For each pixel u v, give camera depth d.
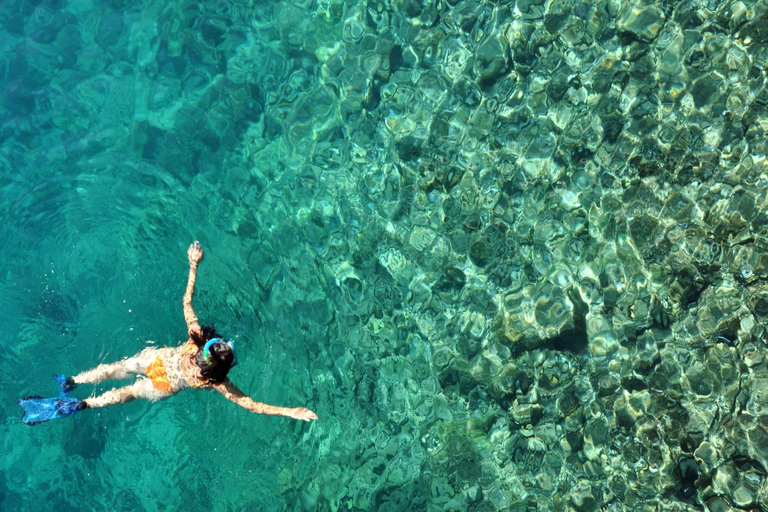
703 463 5.61
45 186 7.01
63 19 7.82
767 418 5.57
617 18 6.93
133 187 7.08
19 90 7.48
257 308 6.69
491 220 6.83
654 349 6.10
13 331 6.24
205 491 6.00
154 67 7.68
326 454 6.26
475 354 6.50
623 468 5.77
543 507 5.79
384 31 7.64
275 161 7.31
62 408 5.36
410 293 6.80
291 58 7.70
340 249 7.03
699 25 6.64
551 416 6.12
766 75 6.29
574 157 6.77
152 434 6.09
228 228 7.02
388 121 7.31
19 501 5.76
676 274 6.23
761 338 5.81
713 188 6.28
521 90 7.06
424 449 6.23
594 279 6.44
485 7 7.36
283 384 6.42
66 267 6.62
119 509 5.84
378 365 6.60
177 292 6.59
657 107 6.62
